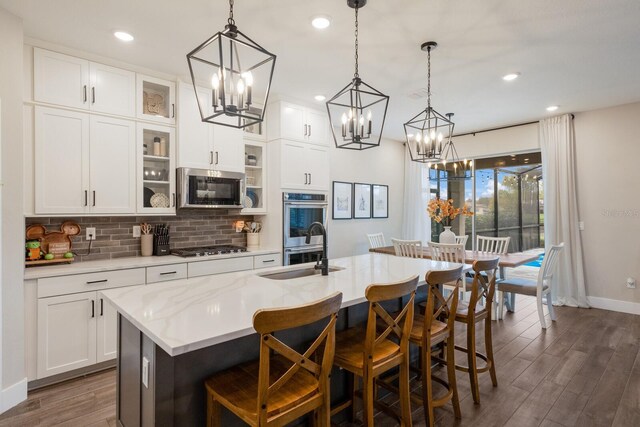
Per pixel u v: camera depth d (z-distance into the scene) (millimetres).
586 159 4723
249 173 4371
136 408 1631
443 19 2490
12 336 2371
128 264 3008
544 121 5008
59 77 2850
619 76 3529
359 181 5883
